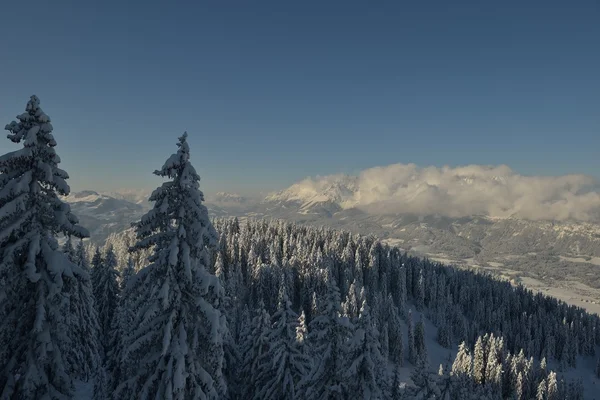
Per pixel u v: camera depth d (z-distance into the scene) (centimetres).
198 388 1401
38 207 1384
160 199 1459
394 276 13800
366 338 1916
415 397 2277
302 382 2116
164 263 1385
